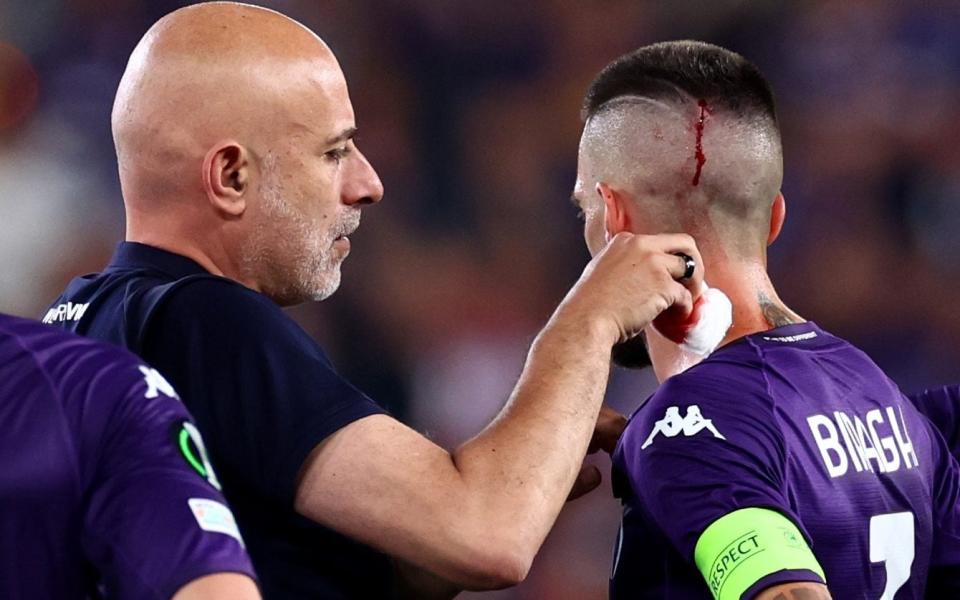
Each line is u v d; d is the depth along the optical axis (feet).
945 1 109.19
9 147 98.07
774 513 26.89
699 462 27.76
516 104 109.81
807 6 111.24
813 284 101.30
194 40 31.22
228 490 28.76
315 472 27.99
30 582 20.33
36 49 102.17
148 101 31.24
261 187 31.30
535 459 28.60
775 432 28.35
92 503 20.53
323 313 95.76
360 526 27.96
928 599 30.99
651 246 30.76
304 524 29.86
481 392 95.61
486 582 28.02
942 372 98.89
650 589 29.07
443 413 95.14
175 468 20.92
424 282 99.76
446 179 106.73
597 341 30.04
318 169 31.76
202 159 30.96
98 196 97.55
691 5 112.37
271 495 28.19
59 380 21.27
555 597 82.48
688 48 32.37
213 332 29.01
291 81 31.32
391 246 100.94
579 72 111.24
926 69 108.37
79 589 20.62
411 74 109.19
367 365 95.91
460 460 28.48
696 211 31.35
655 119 31.58
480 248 104.12
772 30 111.24
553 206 106.52
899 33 109.40
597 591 82.43
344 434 28.09
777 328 31.01
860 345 100.17
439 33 110.22
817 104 108.88
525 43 111.45
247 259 31.65
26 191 96.07
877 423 29.86
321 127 31.65
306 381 28.66
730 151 31.14
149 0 104.88
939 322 100.22
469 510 27.81
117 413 21.21
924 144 106.11
